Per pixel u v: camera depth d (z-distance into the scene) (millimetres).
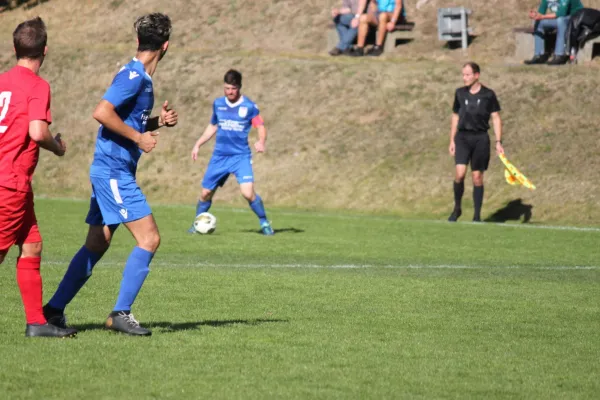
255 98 85000
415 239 50250
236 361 19781
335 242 48094
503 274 37125
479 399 17234
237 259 40281
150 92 22234
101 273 33938
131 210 22078
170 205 71438
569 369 20016
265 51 98875
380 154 75000
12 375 17953
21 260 21438
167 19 22484
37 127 20234
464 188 67125
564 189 65562
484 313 27375
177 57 93812
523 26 91062
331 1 105438
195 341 21781
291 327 24125
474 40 90500
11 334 21875
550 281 35219
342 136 78062
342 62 88000
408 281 34219
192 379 18078
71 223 54781
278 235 51219
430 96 80062
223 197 75625
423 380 18578
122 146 21984
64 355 19750
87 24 115625
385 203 69625
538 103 74500
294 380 18250
